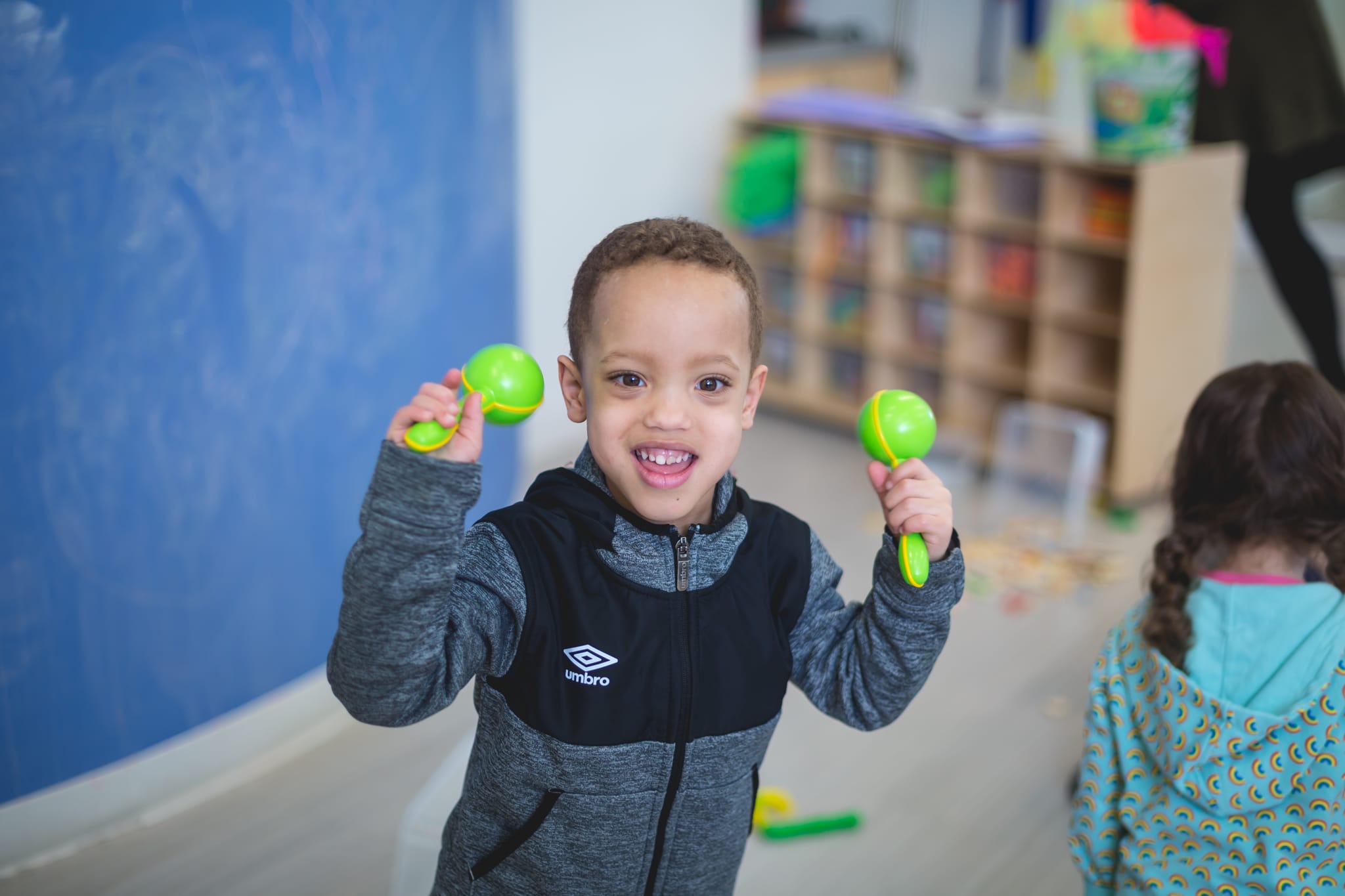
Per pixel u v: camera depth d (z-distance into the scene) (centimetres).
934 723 249
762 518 110
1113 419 368
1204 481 133
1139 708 127
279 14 211
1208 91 357
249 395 219
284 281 221
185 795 221
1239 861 118
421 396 89
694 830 107
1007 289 371
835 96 431
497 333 287
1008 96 566
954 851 210
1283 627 120
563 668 100
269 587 231
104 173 191
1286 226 365
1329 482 126
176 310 204
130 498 205
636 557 102
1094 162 330
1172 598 126
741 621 105
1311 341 375
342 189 229
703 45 407
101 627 206
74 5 183
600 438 97
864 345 412
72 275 191
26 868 202
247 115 208
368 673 90
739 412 99
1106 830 128
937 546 100
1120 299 359
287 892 198
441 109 252
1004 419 360
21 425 190
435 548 89
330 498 240
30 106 181
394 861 206
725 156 424
